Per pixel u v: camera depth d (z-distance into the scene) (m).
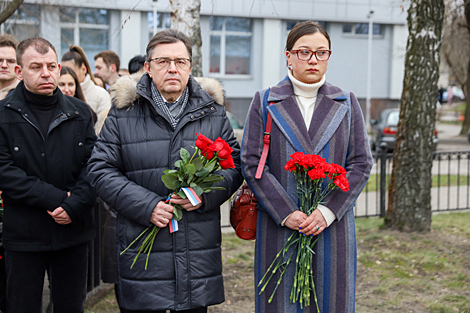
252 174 2.41
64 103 2.73
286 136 2.40
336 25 19.36
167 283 2.39
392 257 4.64
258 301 2.48
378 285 4.04
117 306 3.73
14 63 3.31
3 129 2.59
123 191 2.36
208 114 2.57
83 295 2.87
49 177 2.66
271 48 18.58
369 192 8.79
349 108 2.49
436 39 5.09
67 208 2.59
